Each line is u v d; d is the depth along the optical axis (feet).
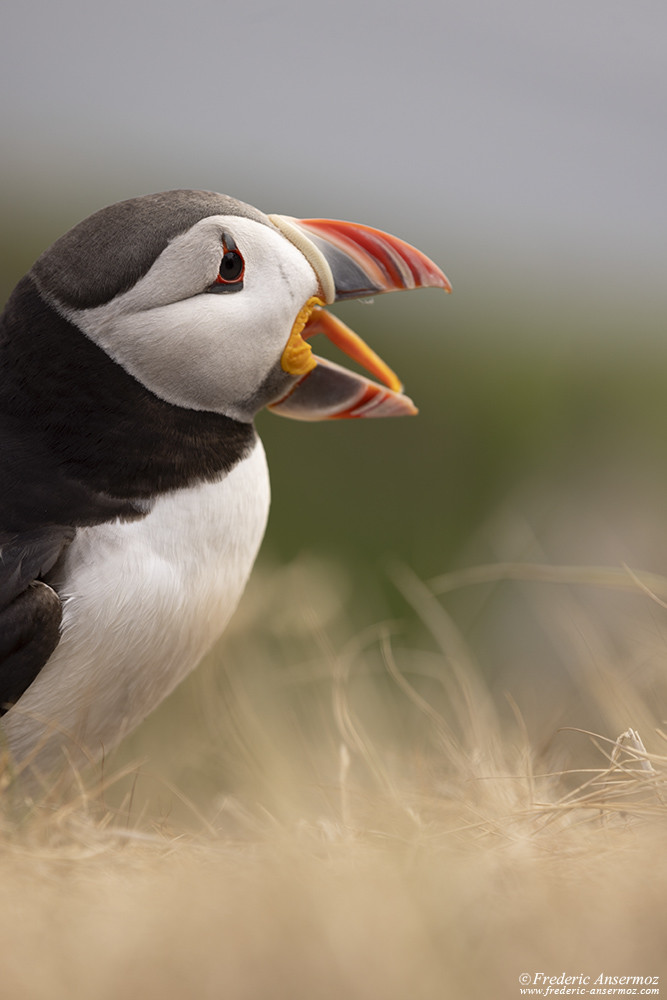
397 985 12.35
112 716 21.48
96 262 20.85
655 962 12.76
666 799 17.71
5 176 86.02
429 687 27.91
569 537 41.29
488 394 67.00
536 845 16.19
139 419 21.11
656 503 43.27
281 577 28.30
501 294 89.10
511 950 12.97
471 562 41.75
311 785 20.07
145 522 20.88
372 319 73.46
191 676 27.99
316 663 26.53
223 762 23.90
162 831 18.99
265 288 22.04
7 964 12.74
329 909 13.74
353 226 23.75
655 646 22.36
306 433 61.16
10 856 16.53
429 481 61.46
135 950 12.95
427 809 18.53
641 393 66.69
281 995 12.23
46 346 21.06
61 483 20.77
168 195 21.76
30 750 20.63
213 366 21.45
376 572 55.52
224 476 21.93
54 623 19.71
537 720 25.16
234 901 14.26
